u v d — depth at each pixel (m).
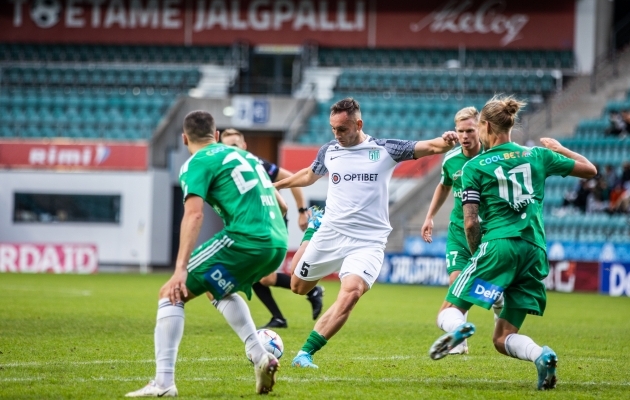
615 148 74.75
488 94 93.88
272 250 17.05
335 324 20.44
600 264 61.56
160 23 102.69
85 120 91.50
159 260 85.62
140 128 90.94
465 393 17.38
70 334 27.45
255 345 16.98
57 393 16.61
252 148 97.31
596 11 97.88
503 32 98.94
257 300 47.41
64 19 103.38
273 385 17.03
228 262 16.75
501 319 18.64
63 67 99.88
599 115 83.12
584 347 27.11
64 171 84.19
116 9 103.06
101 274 74.44
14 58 102.75
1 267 77.12
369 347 25.81
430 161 82.25
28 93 96.25
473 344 27.11
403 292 56.88
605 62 93.31
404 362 22.33
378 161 20.72
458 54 99.56
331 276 75.69
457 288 18.42
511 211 18.36
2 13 103.56
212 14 102.25
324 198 81.75
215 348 24.45
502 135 18.75
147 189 83.75
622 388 18.53
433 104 90.44
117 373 19.34
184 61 101.69
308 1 101.56
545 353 17.52
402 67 99.56
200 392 16.95
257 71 102.38
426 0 100.12
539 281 18.53
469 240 18.34
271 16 101.88
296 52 101.75
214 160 16.94
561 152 19.20
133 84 97.81
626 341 29.19
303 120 88.88
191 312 37.59
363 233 20.78
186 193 16.44
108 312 36.22
